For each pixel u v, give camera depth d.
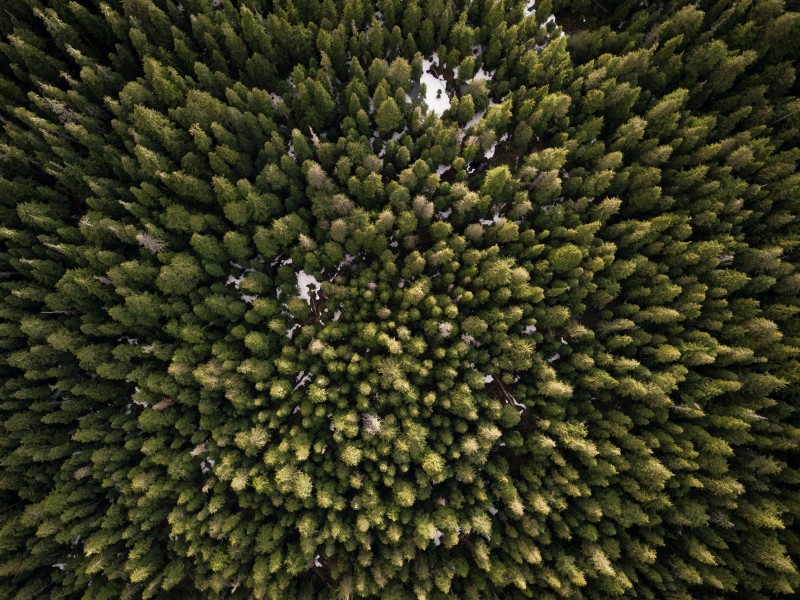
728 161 31.41
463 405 29.80
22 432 30.95
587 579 31.17
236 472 29.77
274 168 29.78
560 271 30.91
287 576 30.20
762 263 30.83
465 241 31.08
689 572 29.05
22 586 31.62
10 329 30.36
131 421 31.41
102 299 30.95
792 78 31.47
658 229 30.97
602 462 30.17
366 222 30.53
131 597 31.23
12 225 31.86
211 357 31.39
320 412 30.30
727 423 29.67
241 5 31.14
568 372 31.56
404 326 31.48
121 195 31.19
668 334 31.44
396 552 29.64
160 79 29.59
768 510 29.31
